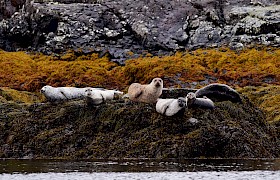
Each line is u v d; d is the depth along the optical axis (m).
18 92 106.25
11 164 55.16
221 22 146.88
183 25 147.38
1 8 175.38
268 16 142.50
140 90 66.69
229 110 65.69
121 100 68.75
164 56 134.38
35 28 149.62
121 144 61.31
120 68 125.62
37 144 63.78
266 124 68.75
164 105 61.88
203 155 58.69
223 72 121.44
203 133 59.47
